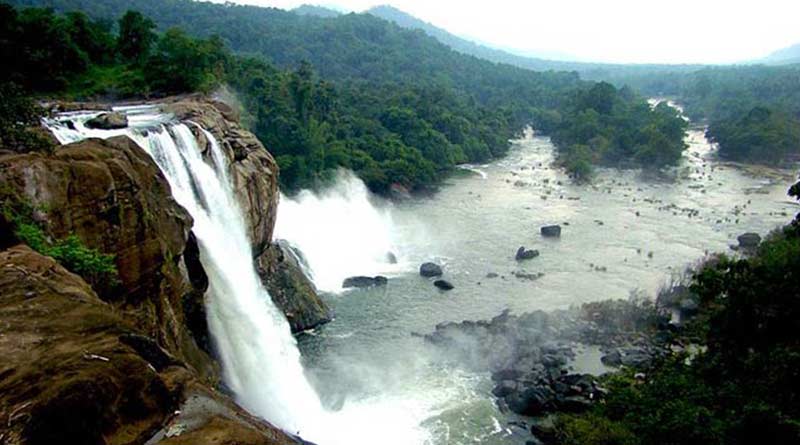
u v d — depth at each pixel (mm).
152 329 22422
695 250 65750
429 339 44250
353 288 54688
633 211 83750
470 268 60781
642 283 56094
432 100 140375
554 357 41031
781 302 27156
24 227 16922
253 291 37125
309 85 91438
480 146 125562
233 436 10398
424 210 85125
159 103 44656
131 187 22500
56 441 8797
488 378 39188
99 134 28141
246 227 38719
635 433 24719
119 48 58844
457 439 32719
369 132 110188
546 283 56562
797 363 23250
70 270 17516
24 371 9578
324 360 41000
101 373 9789
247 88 86188
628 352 41594
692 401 25531
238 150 40375
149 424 10180
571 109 158250
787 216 79750
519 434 33312
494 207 86750
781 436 20297
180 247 25875
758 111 130625
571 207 86375
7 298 12023
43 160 19719
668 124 123812
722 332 28844
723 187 99625
